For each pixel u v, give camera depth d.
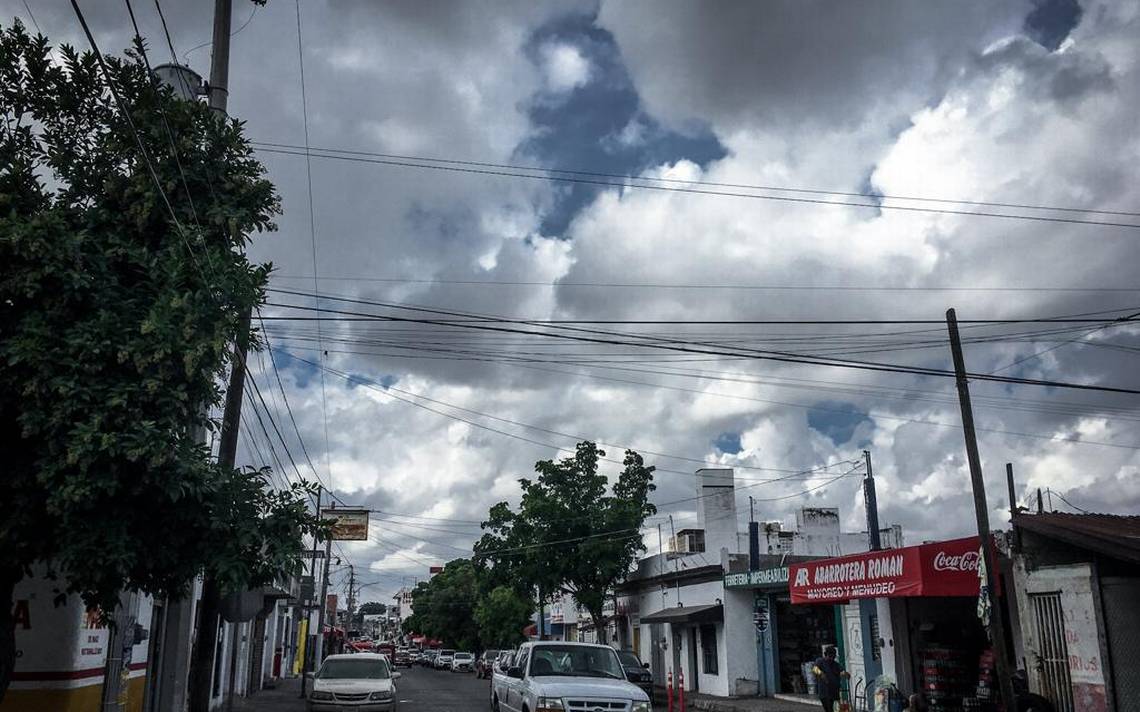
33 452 8.34
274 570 9.45
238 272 9.38
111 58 9.62
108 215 9.37
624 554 41.44
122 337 8.37
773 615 31.19
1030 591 16.70
